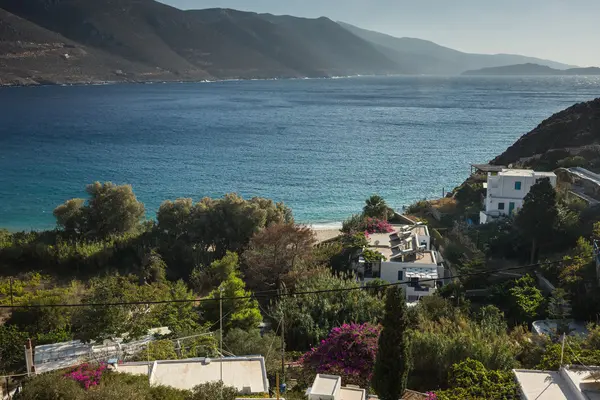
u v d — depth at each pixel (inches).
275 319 1635.1
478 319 1648.6
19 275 2404.0
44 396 920.3
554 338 1349.7
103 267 2507.4
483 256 2236.7
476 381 1071.0
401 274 2110.0
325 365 1184.2
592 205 2559.1
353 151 6274.6
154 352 1285.7
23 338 1508.4
